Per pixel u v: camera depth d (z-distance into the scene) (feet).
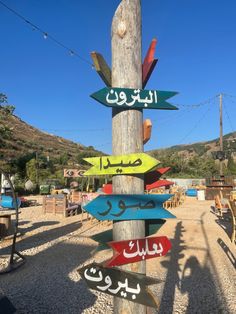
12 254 21.95
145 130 8.29
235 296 17.12
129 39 8.24
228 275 20.52
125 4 8.30
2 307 13.58
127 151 8.14
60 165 163.02
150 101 8.19
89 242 30.45
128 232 8.00
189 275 20.48
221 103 103.35
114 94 7.98
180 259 24.12
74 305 15.87
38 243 30.07
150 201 8.07
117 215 7.90
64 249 27.50
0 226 32.96
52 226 40.50
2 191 71.51
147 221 8.62
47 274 20.52
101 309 15.46
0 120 89.56
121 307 8.13
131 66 8.21
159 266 22.31
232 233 32.73
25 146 201.98
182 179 133.80
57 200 50.72
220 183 88.53
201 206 68.33
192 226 39.96
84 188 93.09
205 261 23.68
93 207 7.80
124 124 8.18
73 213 52.54
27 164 123.65
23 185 104.01
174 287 18.33
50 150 224.74
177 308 15.61
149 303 7.70
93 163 8.32
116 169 8.09
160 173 8.62
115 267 8.04
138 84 8.25
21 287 18.26
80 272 8.31
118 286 7.96
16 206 22.56
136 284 7.82
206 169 167.22
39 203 72.84
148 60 8.46
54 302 16.20
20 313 14.96
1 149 161.48
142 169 7.89
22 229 38.01
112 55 8.41
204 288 18.22
